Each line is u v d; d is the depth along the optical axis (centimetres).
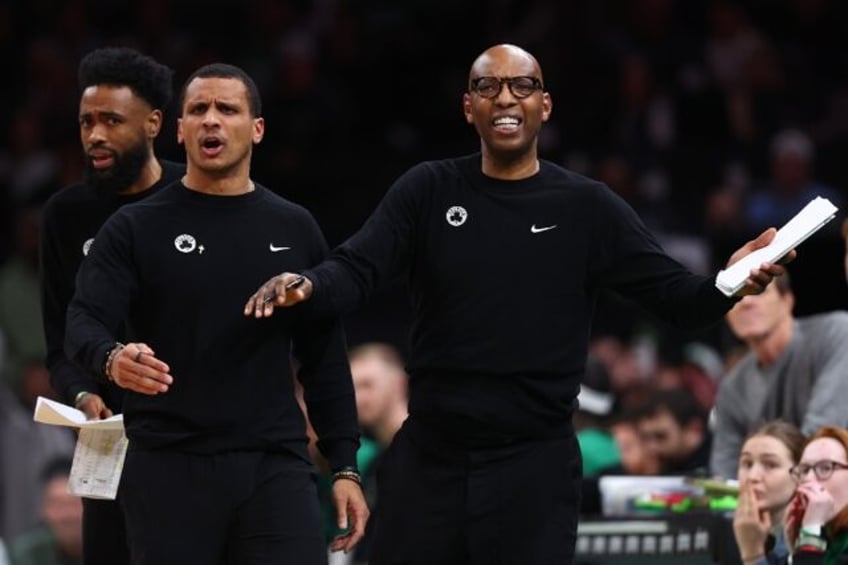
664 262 1501
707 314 1464
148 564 1446
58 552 2409
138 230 1474
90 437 1467
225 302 1466
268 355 1470
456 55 4069
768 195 3638
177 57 3916
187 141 1488
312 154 3847
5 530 2895
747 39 3934
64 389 1602
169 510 1448
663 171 3728
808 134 3862
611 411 2505
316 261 1513
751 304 1952
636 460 2342
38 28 4116
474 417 1488
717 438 2036
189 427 1453
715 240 3522
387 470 1541
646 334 3250
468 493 1496
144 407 1462
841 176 3791
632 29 3962
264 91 3875
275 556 1441
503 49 1513
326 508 2211
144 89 1602
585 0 3950
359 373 2317
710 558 1867
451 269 1500
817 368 1923
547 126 3794
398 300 3284
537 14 4000
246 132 1488
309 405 1530
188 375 1459
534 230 1503
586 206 1512
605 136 3806
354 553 2162
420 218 1519
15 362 3319
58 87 3947
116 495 1525
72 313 1453
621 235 1511
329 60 4044
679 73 3897
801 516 1695
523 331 1490
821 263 2542
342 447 1516
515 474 1493
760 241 1433
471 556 1502
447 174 1527
